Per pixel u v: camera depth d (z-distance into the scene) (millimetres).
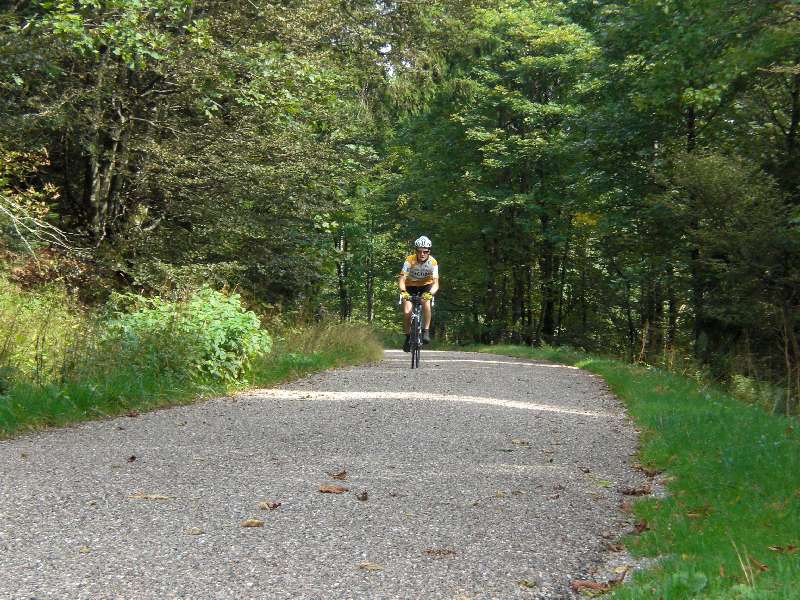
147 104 16281
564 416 9031
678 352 17438
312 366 14219
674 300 25125
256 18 15906
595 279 35531
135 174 15789
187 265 16016
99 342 9953
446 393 10953
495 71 32344
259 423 8047
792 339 14969
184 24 14773
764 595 3152
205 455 6363
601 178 23078
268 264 17859
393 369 15133
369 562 3920
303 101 15562
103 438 7035
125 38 12312
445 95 26094
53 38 12398
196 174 15859
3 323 10133
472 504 5055
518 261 36344
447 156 34250
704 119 21578
